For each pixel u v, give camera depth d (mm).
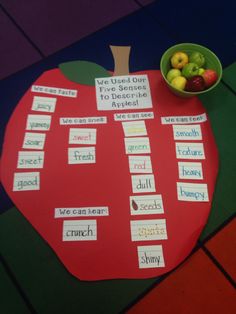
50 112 1081
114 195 981
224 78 1178
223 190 1012
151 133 1062
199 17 1292
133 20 1270
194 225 960
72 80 1135
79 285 897
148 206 972
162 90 1128
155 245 934
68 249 924
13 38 1214
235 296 905
